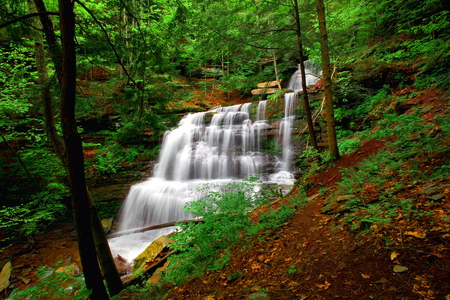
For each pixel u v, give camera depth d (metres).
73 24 3.24
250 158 14.82
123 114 5.26
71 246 9.80
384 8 12.22
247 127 15.84
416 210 3.09
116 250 9.52
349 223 3.70
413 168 4.45
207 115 18.28
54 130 6.22
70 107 3.30
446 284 2.01
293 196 7.01
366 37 13.81
